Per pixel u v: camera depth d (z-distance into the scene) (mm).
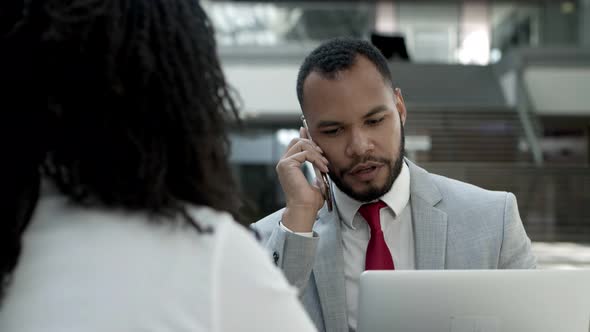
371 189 1468
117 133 646
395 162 1470
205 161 686
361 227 1558
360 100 1410
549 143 15570
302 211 1438
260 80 13742
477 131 11930
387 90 1446
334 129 1448
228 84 742
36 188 690
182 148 673
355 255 1551
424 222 1516
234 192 741
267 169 14898
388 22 15477
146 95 656
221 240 664
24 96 658
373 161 1441
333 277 1501
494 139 11836
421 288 1221
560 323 1223
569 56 13227
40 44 644
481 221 1512
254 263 677
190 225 664
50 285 626
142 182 646
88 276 625
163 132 664
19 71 649
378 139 1440
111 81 640
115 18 647
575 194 9750
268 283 674
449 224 1518
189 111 673
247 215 808
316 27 15055
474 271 1227
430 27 15594
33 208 688
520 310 1215
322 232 1555
